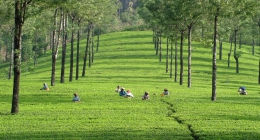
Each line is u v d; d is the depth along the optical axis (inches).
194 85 2979.8
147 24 4931.1
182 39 3021.7
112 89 2442.2
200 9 2201.0
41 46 6122.1
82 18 3174.2
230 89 2709.2
